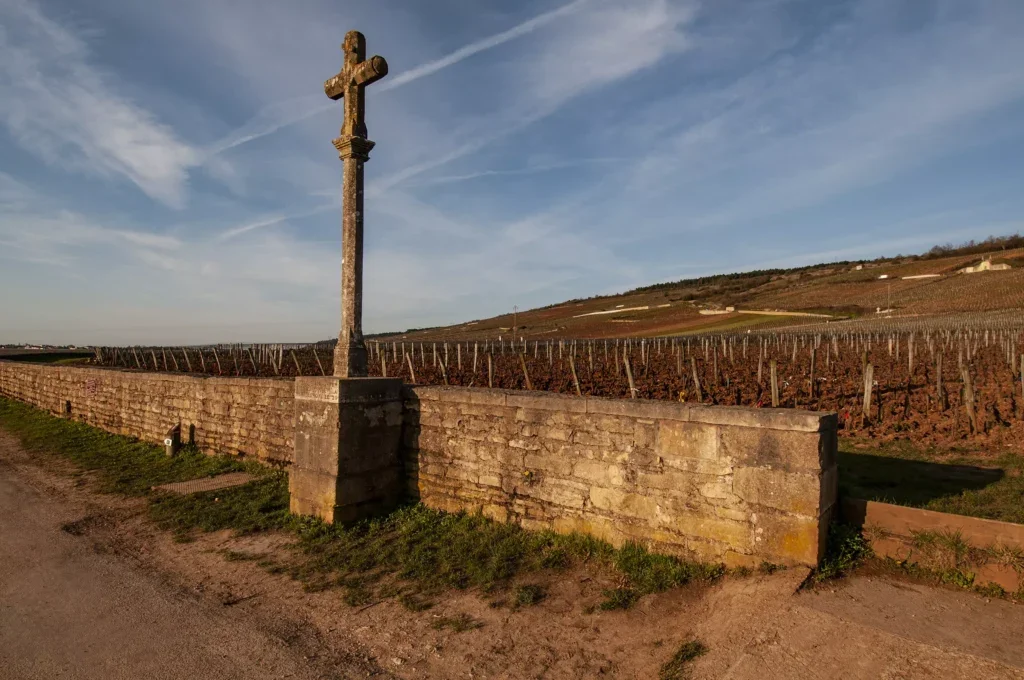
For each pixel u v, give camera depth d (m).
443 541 6.12
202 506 7.70
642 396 16.47
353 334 7.07
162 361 34.03
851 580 4.27
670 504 5.11
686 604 4.46
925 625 3.63
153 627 4.66
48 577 5.70
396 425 7.20
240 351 38.94
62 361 35.53
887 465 7.93
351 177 7.19
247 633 4.54
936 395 13.63
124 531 7.04
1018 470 7.37
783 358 27.83
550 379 20.34
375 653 4.22
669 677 3.60
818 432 4.38
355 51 7.24
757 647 3.64
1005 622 3.62
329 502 6.61
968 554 4.16
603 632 4.27
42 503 8.24
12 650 4.35
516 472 6.20
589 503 5.62
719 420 4.84
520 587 4.98
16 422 16.25
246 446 9.98
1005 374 17.73
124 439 12.69
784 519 4.50
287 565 5.82
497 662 4.02
